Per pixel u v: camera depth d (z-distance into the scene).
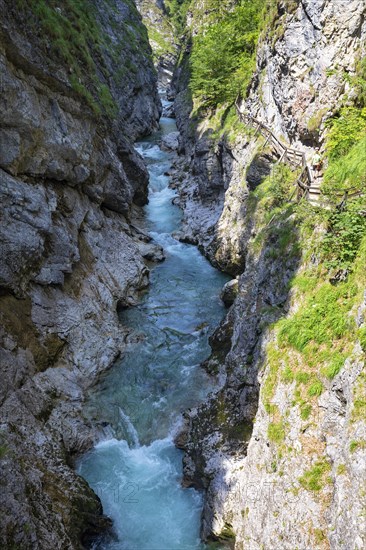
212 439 11.39
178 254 22.70
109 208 21.64
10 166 13.09
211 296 19.02
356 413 7.22
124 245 20.17
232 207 21.50
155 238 23.98
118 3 45.56
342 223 9.86
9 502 8.54
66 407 12.70
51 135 14.98
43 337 13.40
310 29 16.58
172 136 40.53
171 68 81.56
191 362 15.20
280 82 18.92
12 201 12.88
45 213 14.11
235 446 10.89
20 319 12.80
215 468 10.71
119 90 36.22
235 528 9.54
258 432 9.60
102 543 10.38
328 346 8.80
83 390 13.72
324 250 10.20
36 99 14.23
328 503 7.51
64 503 9.85
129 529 10.59
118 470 11.88
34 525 8.73
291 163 17.19
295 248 11.73
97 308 16.02
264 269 13.06
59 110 15.56
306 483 7.91
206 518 10.25
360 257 9.19
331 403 8.07
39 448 10.71
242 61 26.95
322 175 14.80
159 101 51.56
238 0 37.06
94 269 17.23
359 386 7.35
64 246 15.05
